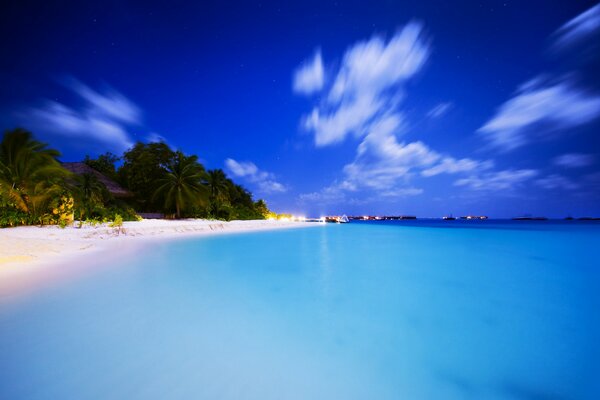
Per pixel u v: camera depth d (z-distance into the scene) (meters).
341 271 7.41
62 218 14.25
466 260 9.36
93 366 2.60
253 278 6.45
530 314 4.36
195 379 2.47
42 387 2.28
